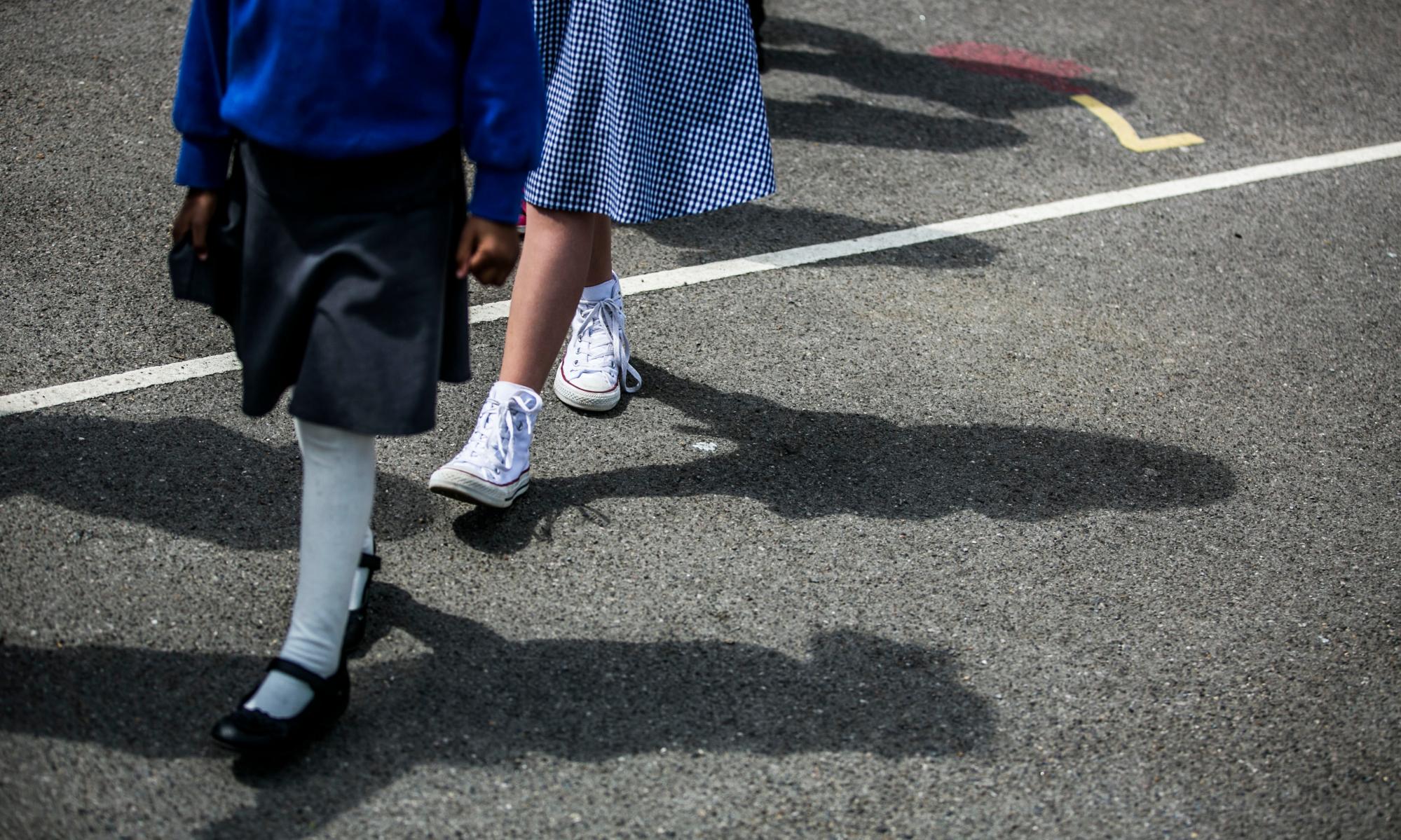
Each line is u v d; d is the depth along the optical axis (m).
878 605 2.86
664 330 3.94
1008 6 7.20
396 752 2.36
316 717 2.29
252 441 3.25
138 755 2.30
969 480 3.34
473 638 2.66
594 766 2.37
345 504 2.23
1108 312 4.28
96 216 4.30
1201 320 4.27
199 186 2.19
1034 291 4.37
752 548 3.02
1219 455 3.55
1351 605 3.00
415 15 2.03
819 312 4.12
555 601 2.79
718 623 2.77
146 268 4.03
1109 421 3.66
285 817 2.20
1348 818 2.40
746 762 2.41
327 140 2.03
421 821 2.22
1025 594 2.94
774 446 3.42
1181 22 7.16
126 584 2.72
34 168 4.56
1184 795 2.42
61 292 3.83
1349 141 5.86
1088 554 3.10
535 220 2.93
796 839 2.25
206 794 2.23
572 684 2.56
